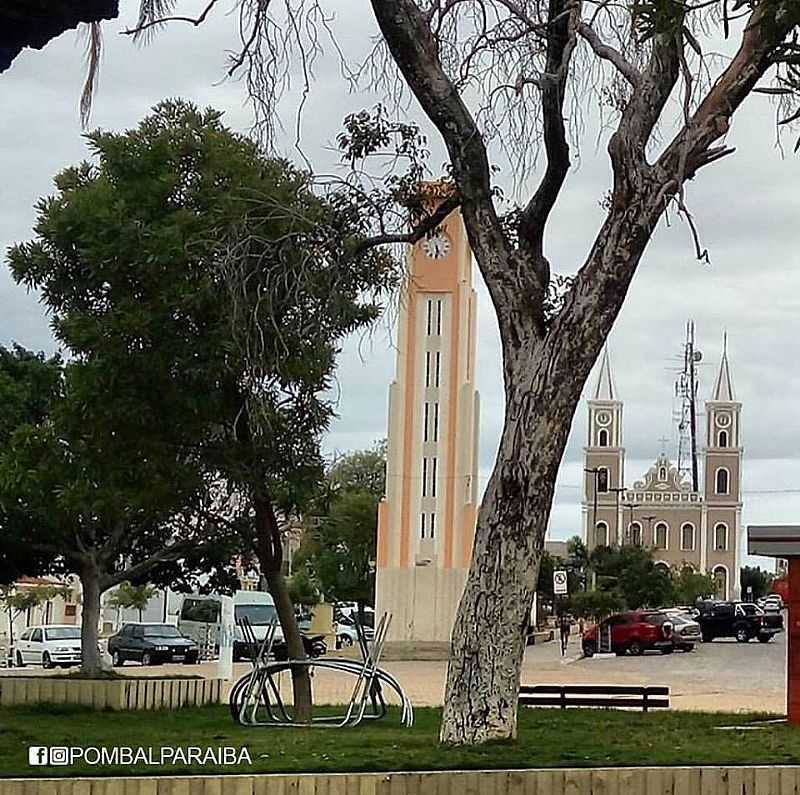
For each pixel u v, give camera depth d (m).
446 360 58.62
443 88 13.93
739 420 138.25
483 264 13.91
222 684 23.59
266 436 17.69
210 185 17.66
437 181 15.59
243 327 15.40
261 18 12.77
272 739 15.09
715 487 138.00
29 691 21.98
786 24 12.55
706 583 109.19
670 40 12.78
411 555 58.00
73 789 10.47
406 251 17.23
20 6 5.38
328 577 75.94
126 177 18.03
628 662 45.25
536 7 13.95
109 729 17.27
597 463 137.75
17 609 64.94
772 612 62.56
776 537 18.88
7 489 22.19
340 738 15.12
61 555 27.31
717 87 13.39
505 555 13.26
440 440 58.44
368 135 15.28
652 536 137.50
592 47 13.91
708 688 31.88
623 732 16.84
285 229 15.48
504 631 13.25
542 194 13.94
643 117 13.44
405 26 13.88
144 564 27.23
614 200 13.45
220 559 28.23
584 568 68.94
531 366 13.47
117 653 48.09
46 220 18.30
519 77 13.99
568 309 13.38
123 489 18.25
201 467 18.12
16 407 25.55
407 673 40.12
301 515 20.61
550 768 11.77
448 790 11.28
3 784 10.31
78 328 17.61
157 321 17.02
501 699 13.30
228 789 10.83
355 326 19.77
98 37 6.07
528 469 13.27
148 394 17.41
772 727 18.34
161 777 10.82
